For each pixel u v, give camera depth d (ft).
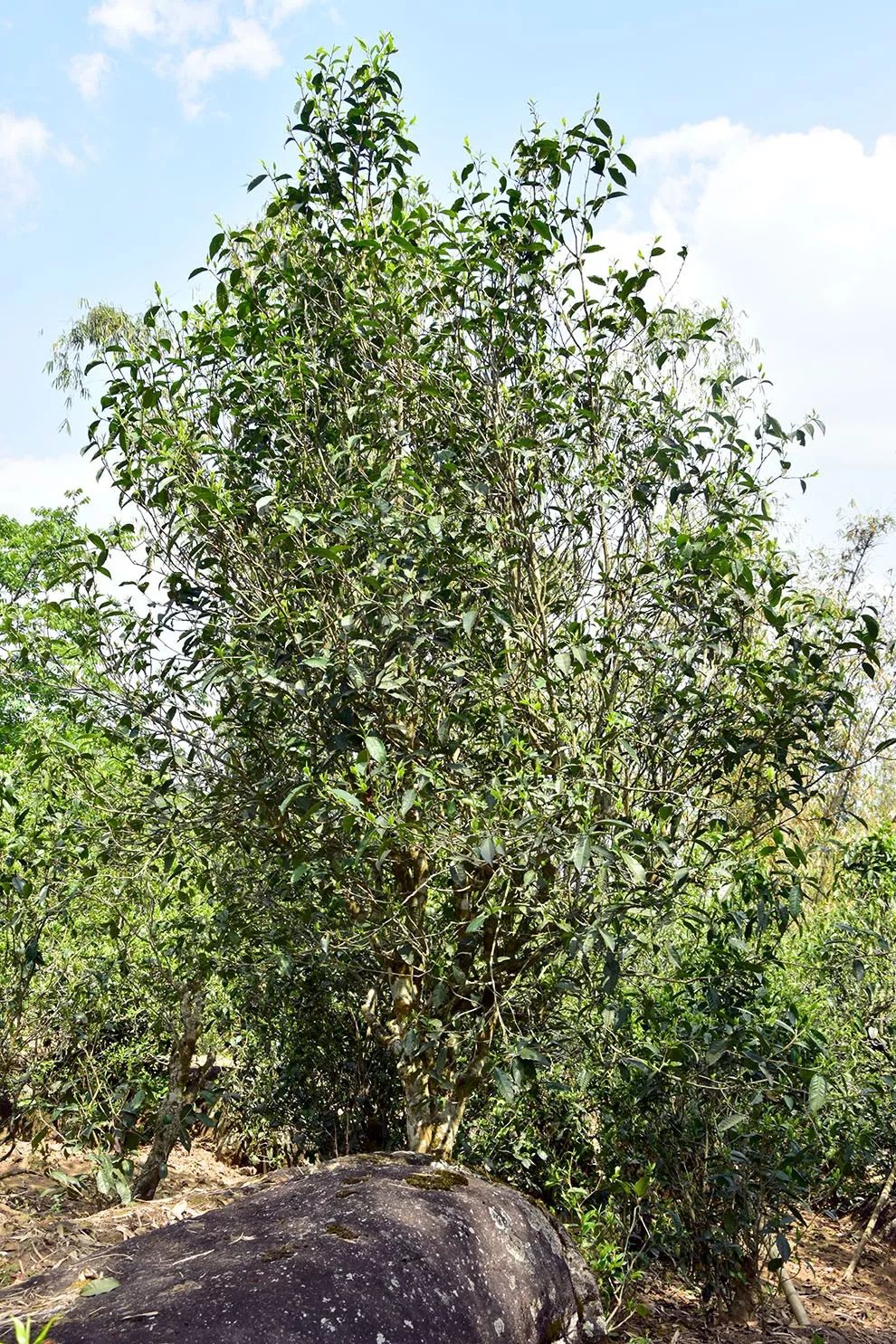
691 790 12.26
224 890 13.41
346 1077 15.39
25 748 13.37
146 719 13.17
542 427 12.53
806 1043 12.27
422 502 11.78
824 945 15.71
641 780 12.32
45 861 13.58
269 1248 8.27
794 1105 12.40
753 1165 12.66
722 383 12.53
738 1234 13.16
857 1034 15.62
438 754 11.48
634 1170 13.46
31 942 13.70
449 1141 12.28
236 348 13.21
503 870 11.07
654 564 11.79
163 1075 17.06
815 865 18.12
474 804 10.58
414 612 11.27
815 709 11.80
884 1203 17.30
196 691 13.10
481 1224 9.36
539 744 11.75
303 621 11.71
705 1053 11.78
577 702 11.96
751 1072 12.07
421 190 13.71
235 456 12.38
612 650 11.92
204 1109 16.99
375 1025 13.50
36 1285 8.21
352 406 12.85
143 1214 11.49
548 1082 12.61
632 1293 12.99
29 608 12.78
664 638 12.69
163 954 15.01
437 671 11.79
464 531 12.00
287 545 12.15
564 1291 9.82
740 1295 13.10
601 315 12.76
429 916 12.91
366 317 12.35
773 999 14.38
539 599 12.38
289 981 14.32
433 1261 8.41
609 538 13.03
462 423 12.53
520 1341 8.67
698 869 11.33
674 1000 13.26
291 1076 15.51
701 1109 12.50
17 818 13.71
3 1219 12.86
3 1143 16.26
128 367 12.52
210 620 13.28
